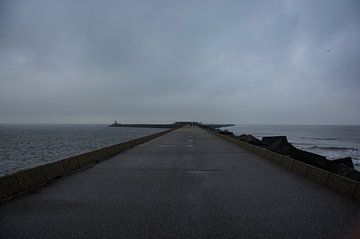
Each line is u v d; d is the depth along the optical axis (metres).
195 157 17.08
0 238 4.83
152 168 12.70
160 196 7.57
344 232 5.09
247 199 7.29
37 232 5.08
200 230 5.16
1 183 7.20
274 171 11.89
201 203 6.89
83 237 4.87
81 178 10.26
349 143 65.12
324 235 4.96
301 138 88.06
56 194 7.80
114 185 8.99
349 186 7.62
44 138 84.12
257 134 106.12
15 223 5.53
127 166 13.35
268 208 6.50
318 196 7.61
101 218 5.80
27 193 7.92
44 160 35.12
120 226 5.35
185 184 9.15
